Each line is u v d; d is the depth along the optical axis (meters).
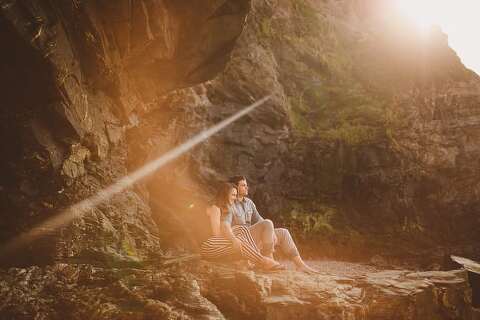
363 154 9.77
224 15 5.96
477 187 9.54
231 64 9.38
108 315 3.58
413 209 9.52
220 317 3.68
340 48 11.91
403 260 8.80
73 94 4.83
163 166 7.91
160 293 3.93
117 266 4.64
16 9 4.13
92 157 5.45
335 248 8.94
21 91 4.56
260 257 4.61
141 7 5.12
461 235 9.35
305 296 4.11
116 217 5.44
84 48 4.96
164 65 6.08
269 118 9.50
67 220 4.83
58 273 4.25
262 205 9.19
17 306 3.69
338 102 10.79
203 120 8.63
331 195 9.66
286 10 11.38
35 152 4.65
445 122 10.01
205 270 4.46
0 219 4.74
